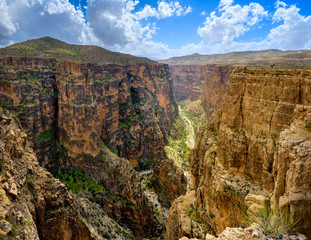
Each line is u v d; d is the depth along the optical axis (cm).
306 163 1483
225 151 3375
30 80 7556
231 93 3375
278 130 2705
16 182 2331
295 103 2562
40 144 7425
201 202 4041
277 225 1409
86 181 7575
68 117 7875
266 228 1414
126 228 6306
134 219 6725
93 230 3656
